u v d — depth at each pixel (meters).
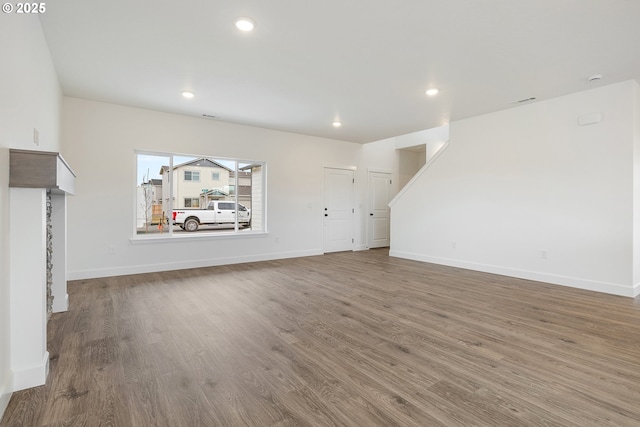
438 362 2.21
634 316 3.10
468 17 2.51
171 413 1.66
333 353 2.34
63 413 1.66
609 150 3.88
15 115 1.89
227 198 5.96
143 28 2.66
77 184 4.42
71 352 2.34
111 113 4.62
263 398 1.80
